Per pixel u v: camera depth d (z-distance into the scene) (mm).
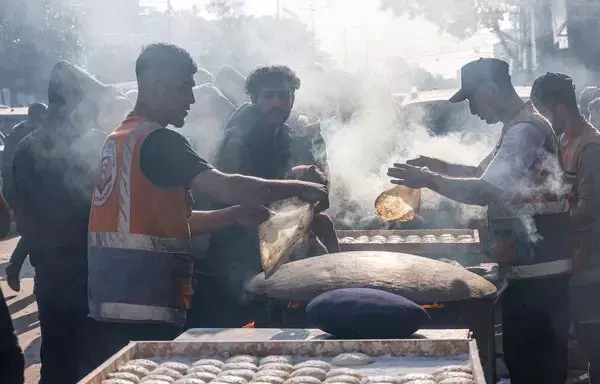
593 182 4273
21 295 8930
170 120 3373
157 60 3297
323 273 3764
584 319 4441
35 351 6750
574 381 4961
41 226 4441
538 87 4371
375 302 3109
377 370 2750
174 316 3328
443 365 2795
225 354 2984
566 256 4070
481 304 3705
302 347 2953
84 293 4469
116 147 3291
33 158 4434
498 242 4047
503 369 4887
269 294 3771
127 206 3258
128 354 2910
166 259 3285
